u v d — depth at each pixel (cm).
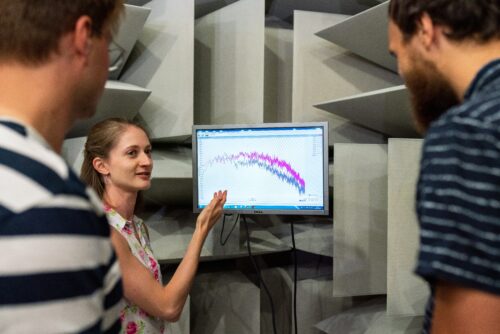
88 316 45
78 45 51
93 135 127
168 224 190
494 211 44
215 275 198
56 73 50
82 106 54
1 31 48
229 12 195
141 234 131
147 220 189
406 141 140
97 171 127
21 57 48
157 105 189
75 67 51
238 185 163
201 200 166
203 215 135
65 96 51
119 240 113
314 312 197
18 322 41
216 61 200
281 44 206
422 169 49
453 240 45
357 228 163
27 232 41
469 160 45
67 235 43
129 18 167
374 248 165
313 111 194
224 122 197
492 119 46
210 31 202
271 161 160
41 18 48
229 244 187
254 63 186
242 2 190
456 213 45
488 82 50
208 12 208
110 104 171
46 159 45
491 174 44
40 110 49
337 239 162
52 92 50
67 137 179
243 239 198
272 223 207
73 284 43
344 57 196
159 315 117
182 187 181
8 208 42
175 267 192
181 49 184
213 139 164
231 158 163
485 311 45
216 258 185
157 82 188
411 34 59
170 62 186
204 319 193
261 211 161
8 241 41
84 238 45
